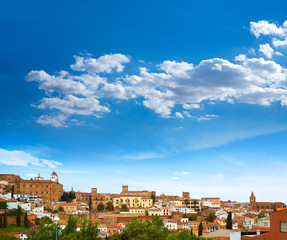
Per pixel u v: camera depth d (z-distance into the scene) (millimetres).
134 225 159125
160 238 156125
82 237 153250
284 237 84688
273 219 87375
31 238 154125
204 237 158750
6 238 169875
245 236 102438
